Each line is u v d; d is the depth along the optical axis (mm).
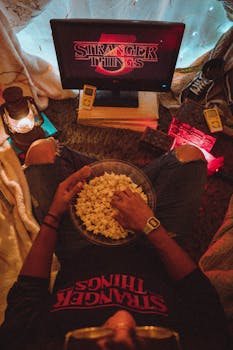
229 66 1825
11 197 1690
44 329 978
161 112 2047
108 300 1028
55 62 2061
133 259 1277
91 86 1849
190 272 1114
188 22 1907
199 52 2064
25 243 1635
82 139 1976
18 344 961
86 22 1463
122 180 1399
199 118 1863
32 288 1094
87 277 1161
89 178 1447
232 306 1415
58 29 1502
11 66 1788
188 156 1541
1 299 1543
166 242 1148
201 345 974
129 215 1172
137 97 1950
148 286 1137
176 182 1518
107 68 1719
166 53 1610
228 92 1895
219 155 1955
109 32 1516
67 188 1255
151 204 1390
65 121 2004
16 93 1667
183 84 2023
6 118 1744
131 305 1023
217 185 1882
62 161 1568
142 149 1958
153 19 1897
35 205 1560
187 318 1057
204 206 1840
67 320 987
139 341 707
